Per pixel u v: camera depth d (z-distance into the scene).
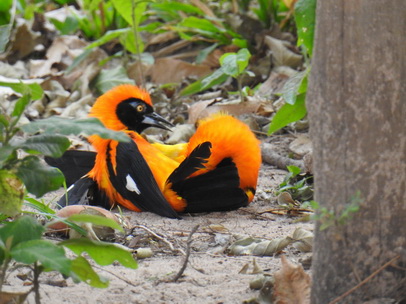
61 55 18.42
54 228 8.77
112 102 10.70
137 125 10.87
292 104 9.73
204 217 9.83
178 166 9.67
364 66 5.39
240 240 8.38
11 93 15.78
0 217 8.18
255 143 9.97
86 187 10.15
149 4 19.05
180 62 17.33
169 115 15.64
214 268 7.62
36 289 5.89
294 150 12.99
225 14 18.56
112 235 8.73
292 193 10.70
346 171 5.49
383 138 5.43
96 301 6.67
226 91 16.47
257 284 6.89
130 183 9.81
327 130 5.54
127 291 6.93
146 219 9.69
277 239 8.17
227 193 9.67
